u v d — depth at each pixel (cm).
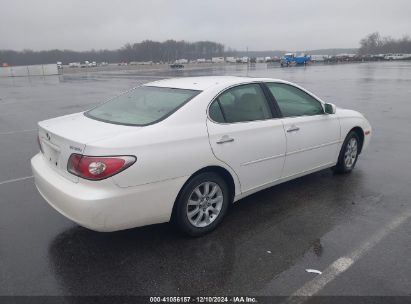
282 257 342
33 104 1619
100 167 307
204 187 377
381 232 384
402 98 1538
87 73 5631
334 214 429
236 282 307
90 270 326
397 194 486
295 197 479
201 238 379
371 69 4531
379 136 832
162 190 338
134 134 329
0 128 1031
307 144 473
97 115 407
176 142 344
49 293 296
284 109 455
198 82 423
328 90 1919
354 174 567
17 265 335
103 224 316
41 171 371
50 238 384
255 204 460
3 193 514
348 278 309
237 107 407
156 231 393
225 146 379
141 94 432
